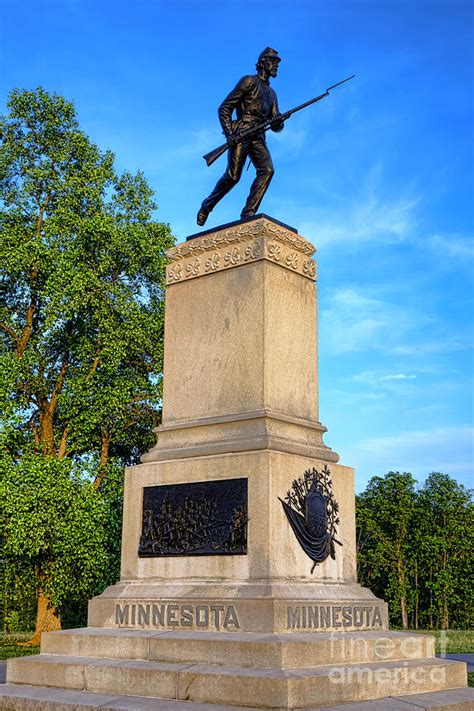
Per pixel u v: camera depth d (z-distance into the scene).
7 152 27.06
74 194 26.53
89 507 23.03
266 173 11.83
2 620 50.50
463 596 61.00
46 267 25.08
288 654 8.04
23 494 22.33
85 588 23.69
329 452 10.73
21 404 25.00
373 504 63.59
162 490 10.58
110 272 26.22
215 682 7.86
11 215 26.36
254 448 9.77
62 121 27.91
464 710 8.47
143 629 9.75
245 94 12.13
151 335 25.86
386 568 62.53
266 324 10.45
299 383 10.83
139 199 28.47
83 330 25.83
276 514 9.48
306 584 9.62
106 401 24.77
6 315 26.25
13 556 24.66
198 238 11.59
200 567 9.86
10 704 8.80
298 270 11.18
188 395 11.03
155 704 7.88
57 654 9.91
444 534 61.34
